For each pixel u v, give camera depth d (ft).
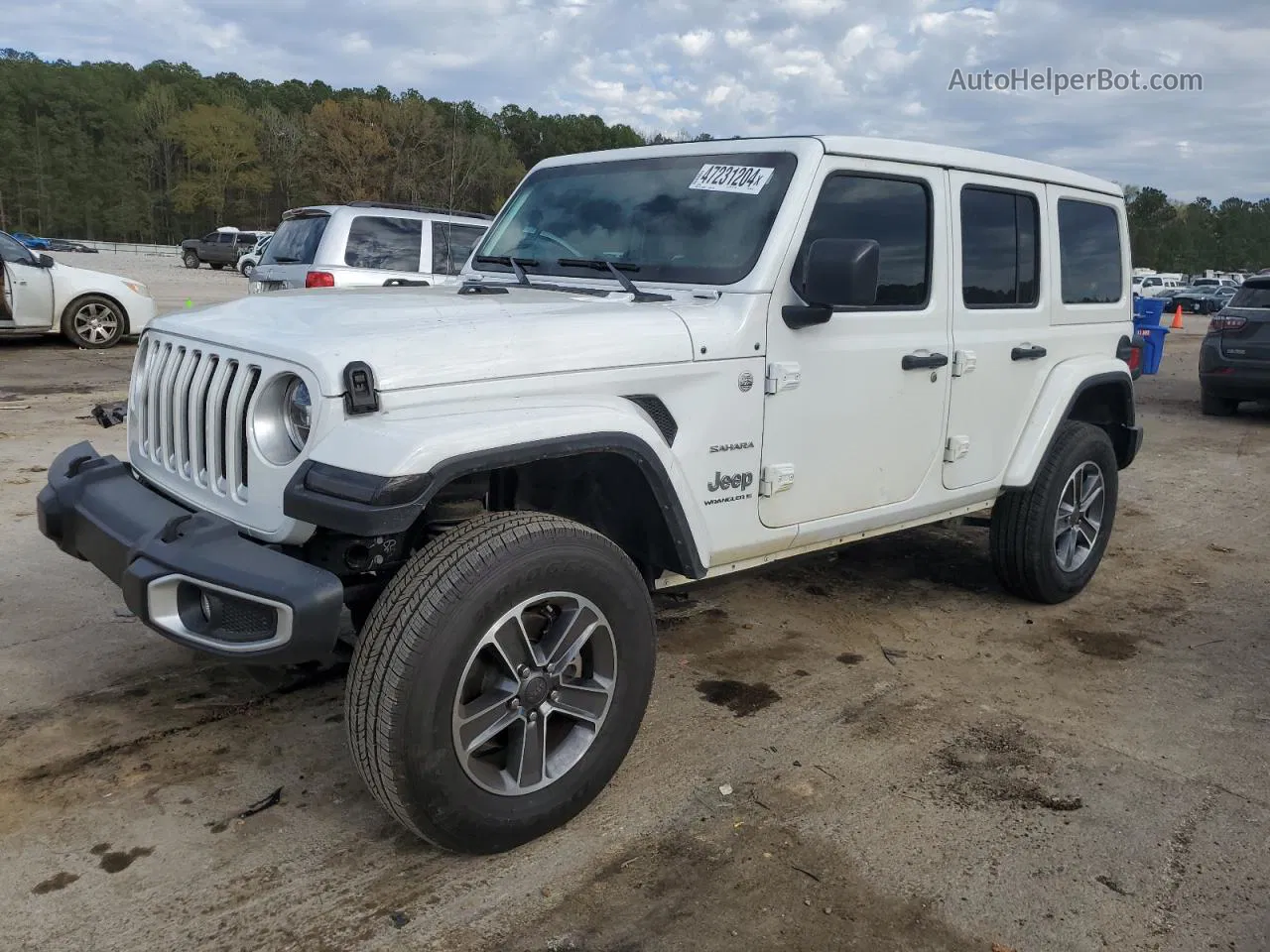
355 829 9.29
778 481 11.15
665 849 9.17
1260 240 414.82
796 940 8.02
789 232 10.84
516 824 8.70
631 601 9.19
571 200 13.14
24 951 7.51
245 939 7.77
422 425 8.00
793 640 14.51
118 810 9.41
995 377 14.05
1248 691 13.23
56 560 16.03
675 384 10.03
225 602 8.10
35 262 40.42
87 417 27.66
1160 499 24.95
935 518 13.92
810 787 10.36
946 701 12.62
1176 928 8.31
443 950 7.75
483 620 8.07
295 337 8.54
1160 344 40.22
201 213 337.93
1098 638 15.06
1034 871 9.04
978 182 13.44
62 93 329.93
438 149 252.42
